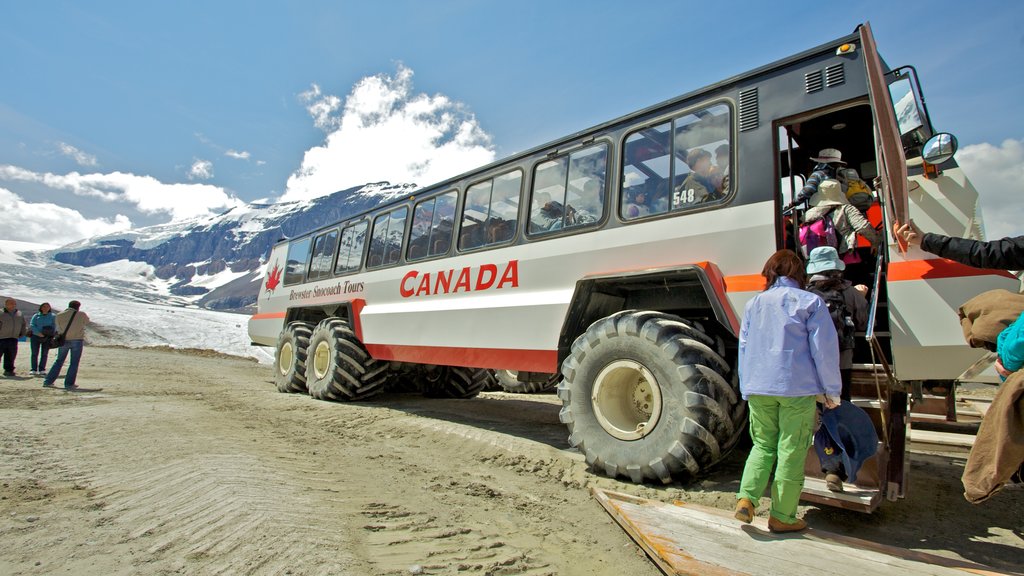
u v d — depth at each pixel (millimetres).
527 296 5746
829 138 5305
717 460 4004
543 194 5891
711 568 2480
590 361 4613
